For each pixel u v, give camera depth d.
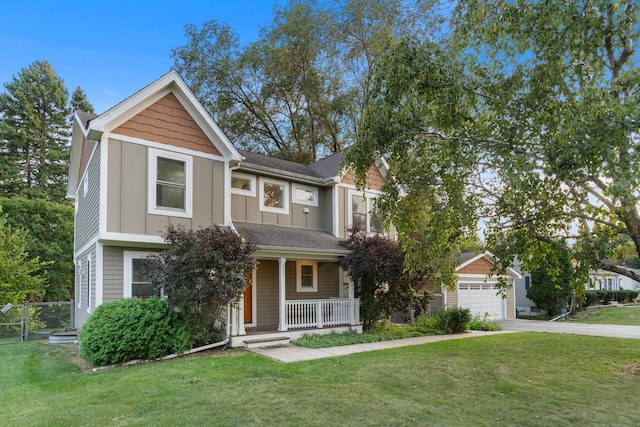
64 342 12.05
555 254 8.14
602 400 5.98
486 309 20.17
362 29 20.44
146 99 10.45
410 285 12.62
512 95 6.79
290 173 13.62
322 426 4.71
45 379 7.14
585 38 6.06
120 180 9.77
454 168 7.60
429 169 8.26
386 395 5.96
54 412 5.14
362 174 8.45
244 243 9.59
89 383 6.63
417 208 8.42
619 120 5.11
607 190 5.68
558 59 6.27
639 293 35.72
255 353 9.22
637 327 17.25
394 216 8.49
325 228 14.87
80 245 14.27
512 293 21.81
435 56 7.07
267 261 13.30
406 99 7.28
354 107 21.02
